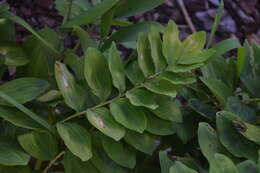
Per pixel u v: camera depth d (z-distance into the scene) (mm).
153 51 943
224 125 949
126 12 1100
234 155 933
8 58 1033
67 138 889
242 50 1002
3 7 1016
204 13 2646
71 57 1044
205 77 1074
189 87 1120
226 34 2590
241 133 922
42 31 1077
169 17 2566
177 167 820
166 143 1100
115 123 923
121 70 954
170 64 954
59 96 969
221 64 1098
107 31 1077
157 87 945
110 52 931
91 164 946
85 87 1003
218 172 818
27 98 923
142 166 1079
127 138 943
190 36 967
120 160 937
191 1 2654
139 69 979
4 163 861
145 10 1091
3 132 979
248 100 1027
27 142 902
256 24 2684
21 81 946
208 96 1126
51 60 1058
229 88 1026
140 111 936
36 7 2334
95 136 969
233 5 2713
